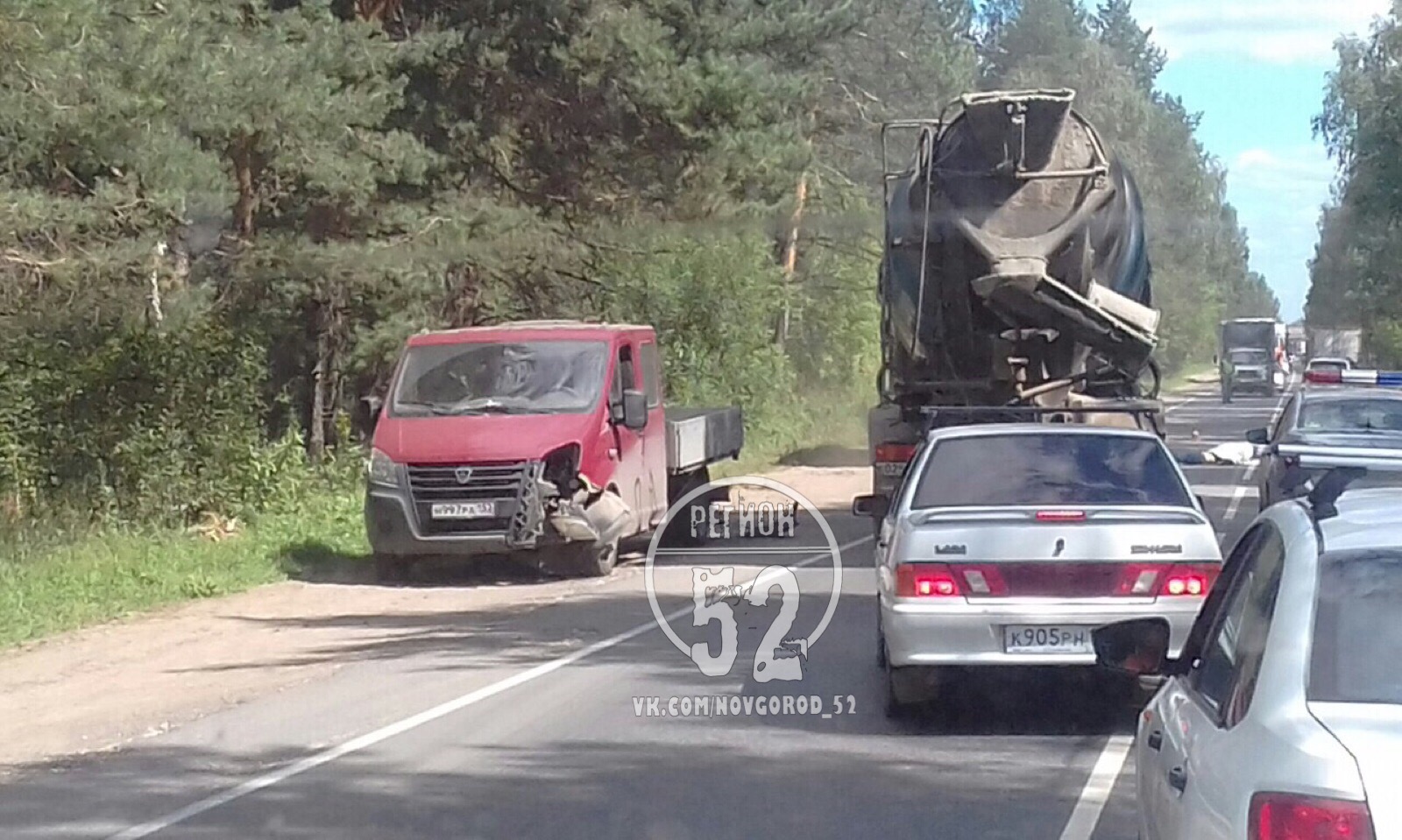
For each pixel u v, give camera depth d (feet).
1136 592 33.22
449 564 67.82
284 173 77.46
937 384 62.34
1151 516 33.91
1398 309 248.52
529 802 29.60
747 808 28.99
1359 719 14.06
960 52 219.82
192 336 73.36
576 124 93.30
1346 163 242.99
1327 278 323.37
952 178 59.57
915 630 33.76
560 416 64.03
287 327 88.17
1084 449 37.24
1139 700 36.78
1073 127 59.88
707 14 91.40
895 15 176.35
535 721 36.83
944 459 37.32
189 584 60.75
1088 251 59.06
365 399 70.33
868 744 34.06
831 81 151.33
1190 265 263.70
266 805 29.96
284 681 43.19
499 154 94.79
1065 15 267.59
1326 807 13.19
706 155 91.97
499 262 93.15
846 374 168.55
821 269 165.37
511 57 89.71
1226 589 19.49
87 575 60.49
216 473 73.97
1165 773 17.29
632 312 124.67
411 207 84.64
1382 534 16.39
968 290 60.23
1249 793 13.93
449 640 49.42
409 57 81.66
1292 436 63.98
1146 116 272.10
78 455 70.33
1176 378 326.44
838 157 164.14
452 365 66.03
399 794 30.50
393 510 62.90
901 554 34.22
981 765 32.07
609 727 36.09
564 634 49.75
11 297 67.10
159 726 37.78
